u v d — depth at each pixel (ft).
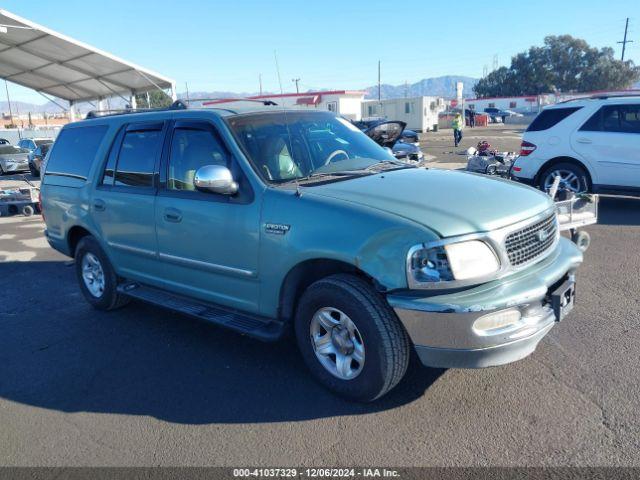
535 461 9.92
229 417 11.95
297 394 12.71
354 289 11.32
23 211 42.19
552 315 11.54
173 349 15.70
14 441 11.58
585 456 9.96
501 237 10.88
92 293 19.36
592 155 30.40
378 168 14.64
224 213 13.46
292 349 15.23
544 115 32.30
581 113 30.81
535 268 11.66
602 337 14.67
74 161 19.12
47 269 25.67
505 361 10.98
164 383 13.67
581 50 314.76
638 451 10.02
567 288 11.73
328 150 14.94
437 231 10.43
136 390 13.42
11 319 18.99
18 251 29.78
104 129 18.06
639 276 19.62
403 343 11.24
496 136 114.93
